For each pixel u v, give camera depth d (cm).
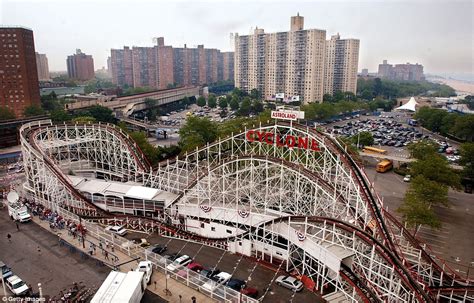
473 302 5397
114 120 19275
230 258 6612
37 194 8731
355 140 15362
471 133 16475
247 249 6681
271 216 6506
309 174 6384
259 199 7656
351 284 5116
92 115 18388
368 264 5891
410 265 5919
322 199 6838
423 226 8256
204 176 7469
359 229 5281
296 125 6988
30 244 6675
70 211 8175
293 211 7200
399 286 4988
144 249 6456
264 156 6706
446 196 9012
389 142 16750
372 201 5834
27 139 9075
